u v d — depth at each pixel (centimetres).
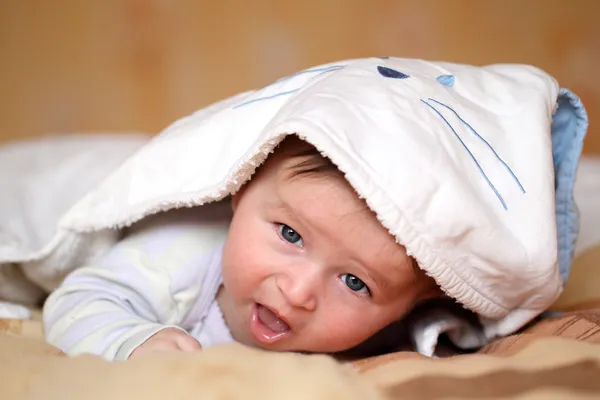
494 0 239
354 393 61
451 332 104
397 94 90
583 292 114
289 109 91
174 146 103
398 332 105
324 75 99
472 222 84
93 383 62
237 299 97
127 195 102
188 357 66
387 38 238
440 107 91
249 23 236
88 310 95
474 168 88
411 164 83
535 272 90
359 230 87
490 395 61
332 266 90
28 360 68
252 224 94
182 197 98
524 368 66
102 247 110
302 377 63
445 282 88
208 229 108
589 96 240
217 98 238
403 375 66
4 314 105
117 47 235
